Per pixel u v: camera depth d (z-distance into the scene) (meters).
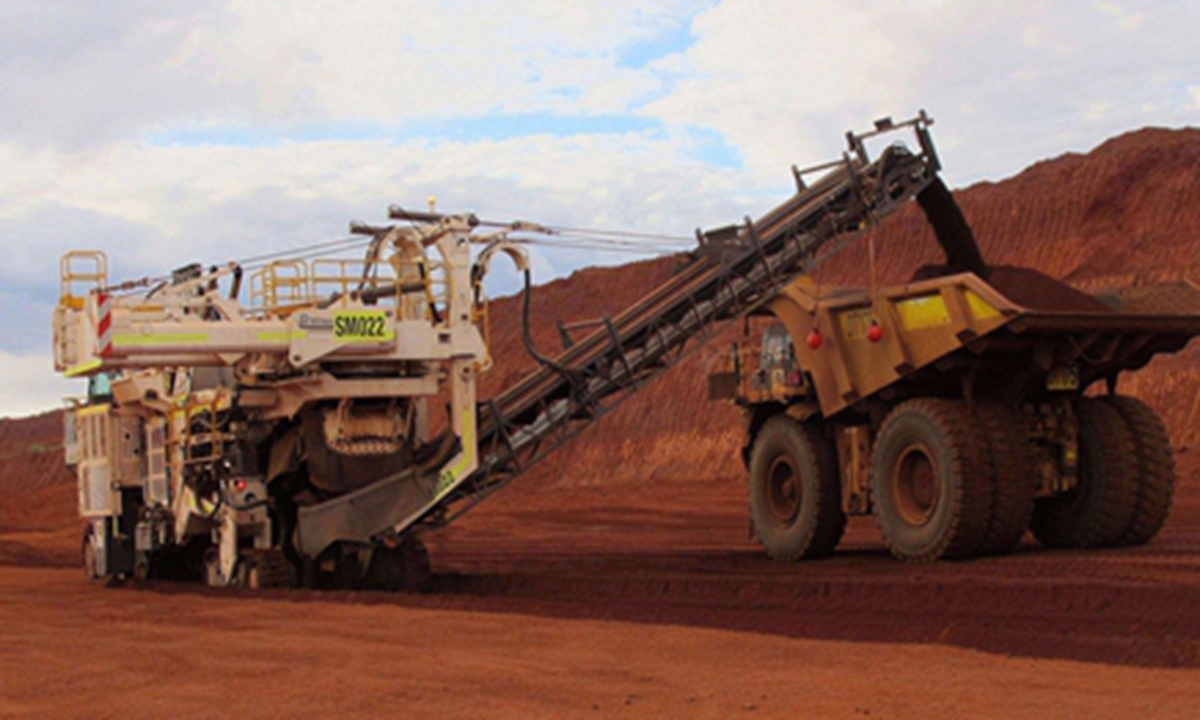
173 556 20.38
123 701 9.22
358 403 17.11
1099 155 63.91
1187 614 10.72
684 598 14.48
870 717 7.84
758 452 18.98
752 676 9.27
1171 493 16.03
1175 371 44.38
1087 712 7.77
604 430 61.91
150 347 15.84
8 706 9.26
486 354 17.25
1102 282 54.31
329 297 17.69
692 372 60.72
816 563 17.11
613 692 8.86
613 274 75.38
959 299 15.09
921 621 11.48
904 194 19.16
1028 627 10.88
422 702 8.76
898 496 16.11
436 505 17.05
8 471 90.00
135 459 20.41
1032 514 16.30
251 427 17.42
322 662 10.58
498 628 12.24
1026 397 16.27
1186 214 56.59
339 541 17.08
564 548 23.59
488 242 17.44
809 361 17.86
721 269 18.77
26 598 18.09
